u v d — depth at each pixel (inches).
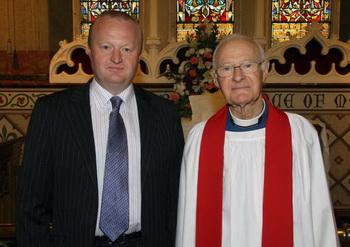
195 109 143.8
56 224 70.4
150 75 204.4
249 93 66.9
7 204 148.3
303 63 216.1
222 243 72.3
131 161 71.6
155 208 72.5
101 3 311.6
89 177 68.3
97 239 69.4
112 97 73.6
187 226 74.1
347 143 196.2
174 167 78.5
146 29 305.6
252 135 72.7
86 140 69.5
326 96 195.5
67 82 205.9
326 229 68.2
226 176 72.8
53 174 71.9
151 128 74.2
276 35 312.0
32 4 273.1
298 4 309.9
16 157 178.4
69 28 304.8
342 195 195.5
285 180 69.4
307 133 72.6
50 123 70.2
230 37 69.6
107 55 69.3
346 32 306.5
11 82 203.9
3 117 204.4
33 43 274.7
